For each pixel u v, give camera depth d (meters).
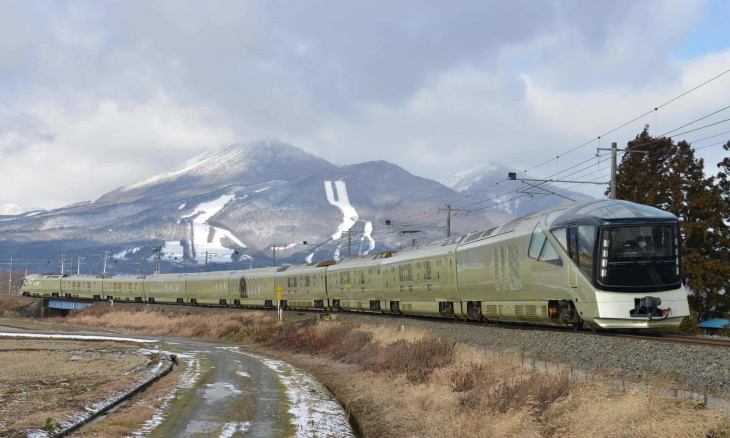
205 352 52.84
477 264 34.12
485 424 18.23
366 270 53.50
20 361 40.72
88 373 34.41
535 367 22.55
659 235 23.00
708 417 13.23
